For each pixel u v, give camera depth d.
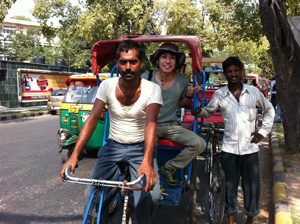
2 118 14.69
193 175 3.76
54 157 7.11
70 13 24.36
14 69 21.03
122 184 2.11
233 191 3.52
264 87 18.92
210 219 3.92
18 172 5.95
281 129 10.07
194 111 3.51
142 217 2.58
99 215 2.25
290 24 6.67
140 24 24.00
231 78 3.39
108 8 21.97
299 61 6.20
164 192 3.30
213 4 20.84
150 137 2.42
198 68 3.71
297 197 4.26
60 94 17.45
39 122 13.75
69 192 4.94
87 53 33.75
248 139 3.38
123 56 2.40
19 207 4.34
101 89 2.62
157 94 2.57
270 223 3.86
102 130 6.28
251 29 14.40
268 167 6.36
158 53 3.50
